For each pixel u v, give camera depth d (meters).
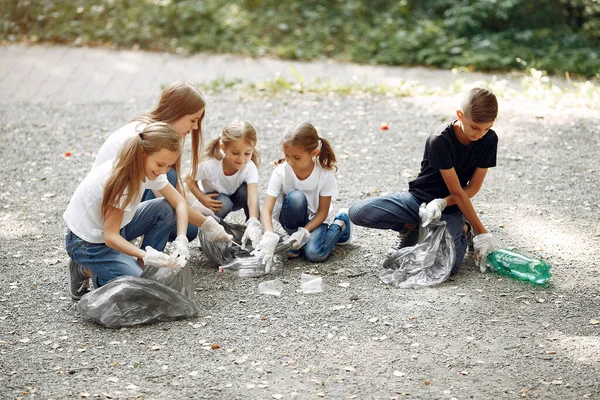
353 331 3.92
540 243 4.95
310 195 4.76
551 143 6.97
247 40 10.91
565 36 10.86
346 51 10.69
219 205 4.80
